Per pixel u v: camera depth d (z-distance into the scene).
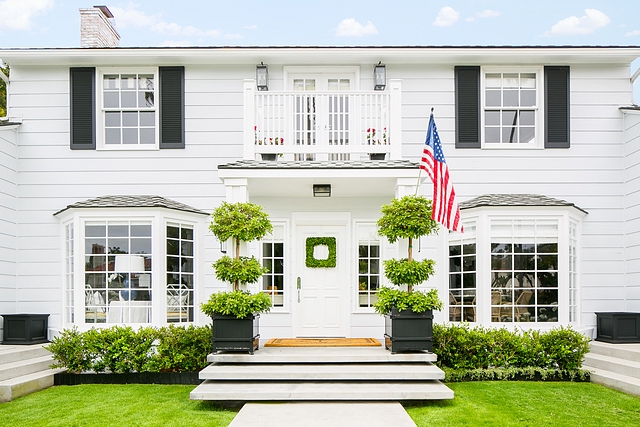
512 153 9.55
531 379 7.54
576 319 9.04
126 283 8.45
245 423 5.38
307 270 9.63
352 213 9.59
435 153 7.09
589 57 9.44
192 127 9.56
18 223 9.41
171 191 9.49
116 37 11.34
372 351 7.24
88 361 7.54
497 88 9.75
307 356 6.89
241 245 8.05
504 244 8.60
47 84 9.60
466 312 8.85
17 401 6.52
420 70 9.66
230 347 7.01
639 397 6.47
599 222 9.46
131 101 9.72
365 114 8.45
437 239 9.25
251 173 7.71
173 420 5.70
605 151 9.54
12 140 9.36
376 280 9.55
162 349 7.52
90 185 9.48
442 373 6.44
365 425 5.31
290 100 8.45
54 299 9.29
